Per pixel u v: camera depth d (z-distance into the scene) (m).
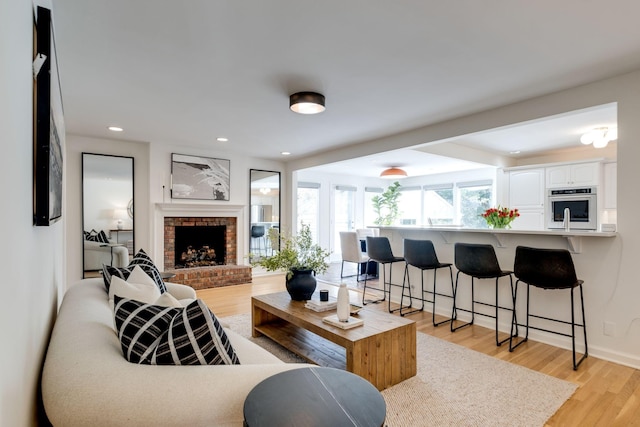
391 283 4.73
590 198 5.33
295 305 3.00
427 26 2.03
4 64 0.63
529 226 6.05
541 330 3.21
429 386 2.38
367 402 1.02
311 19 1.95
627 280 2.72
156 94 3.12
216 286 5.54
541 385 2.39
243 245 6.22
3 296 0.63
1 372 0.62
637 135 2.62
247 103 3.36
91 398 1.01
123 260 5.03
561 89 2.99
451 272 3.98
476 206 7.80
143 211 5.25
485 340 3.26
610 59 2.44
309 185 8.33
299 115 3.76
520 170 6.19
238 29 2.05
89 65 2.52
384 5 1.83
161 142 5.20
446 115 3.73
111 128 4.35
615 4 1.81
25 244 0.88
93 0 1.76
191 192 5.58
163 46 2.25
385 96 3.15
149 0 1.77
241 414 1.10
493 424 1.96
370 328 2.40
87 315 1.59
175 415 1.05
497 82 2.84
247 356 1.71
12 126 0.71
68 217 4.69
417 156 6.02
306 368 1.23
